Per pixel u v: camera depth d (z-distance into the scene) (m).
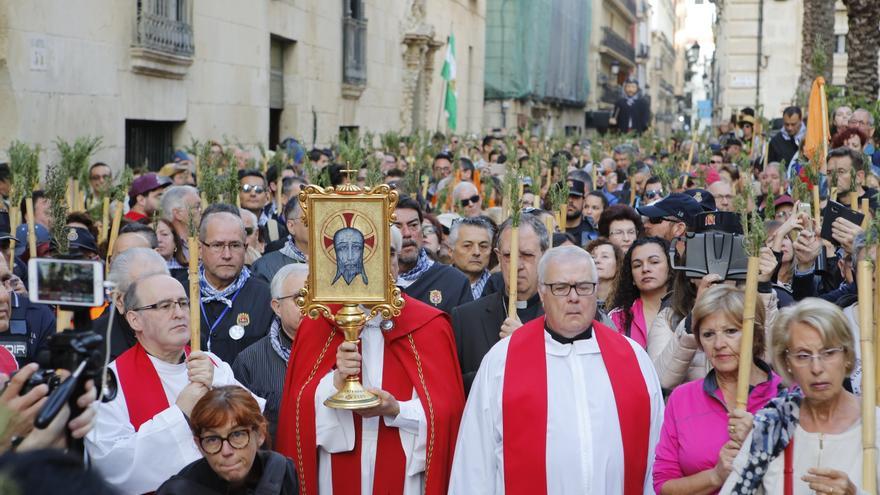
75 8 12.41
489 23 38.41
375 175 5.66
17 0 11.29
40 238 7.31
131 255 4.88
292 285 5.01
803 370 3.57
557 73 43.78
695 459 4.10
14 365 4.65
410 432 4.79
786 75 33.78
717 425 4.12
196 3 15.76
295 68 20.45
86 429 3.04
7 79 11.19
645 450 4.50
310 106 21.30
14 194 6.81
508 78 38.44
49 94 11.95
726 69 34.25
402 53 27.77
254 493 3.91
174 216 6.96
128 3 13.66
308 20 20.98
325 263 4.60
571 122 49.66
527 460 4.40
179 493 3.81
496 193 11.28
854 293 5.26
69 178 8.15
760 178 11.20
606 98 58.75
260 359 5.18
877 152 10.07
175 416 4.11
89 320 3.13
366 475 4.76
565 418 4.43
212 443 3.80
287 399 4.82
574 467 4.37
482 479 4.53
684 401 4.22
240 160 12.34
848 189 7.59
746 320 3.88
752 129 16.66
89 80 12.79
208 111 16.39
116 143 13.52
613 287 5.86
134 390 4.31
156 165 15.22
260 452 4.00
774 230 6.61
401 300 4.61
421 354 4.89
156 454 4.04
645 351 4.83
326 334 4.86
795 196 7.20
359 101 24.48
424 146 16.25
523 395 4.45
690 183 11.67
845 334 3.58
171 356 4.45
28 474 1.75
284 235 8.99
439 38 30.58
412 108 29.12
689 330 4.76
